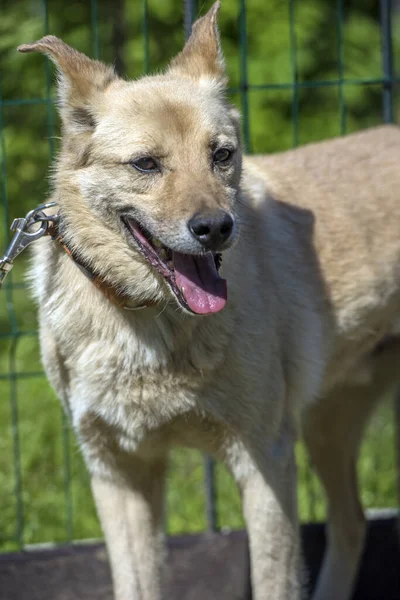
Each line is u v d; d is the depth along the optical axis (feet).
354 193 15.99
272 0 31.27
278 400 14.03
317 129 31.09
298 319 14.65
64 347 13.74
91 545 17.40
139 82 13.30
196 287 12.45
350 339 15.94
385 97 18.81
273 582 14.21
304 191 15.66
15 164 29.14
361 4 33.68
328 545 17.81
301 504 20.39
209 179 12.47
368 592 18.54
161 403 13.48
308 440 17.61
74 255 13.24
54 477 20.15
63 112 13.20
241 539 17.62
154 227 12.36
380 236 15.97
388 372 17.54
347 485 17.56
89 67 13.16
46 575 17.17
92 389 13.60
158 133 12.46
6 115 29.84
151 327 13.24
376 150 16.80
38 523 18.86
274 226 14.83
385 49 18.84
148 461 14.69
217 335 13.28
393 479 20.67
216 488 19.61
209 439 14.05
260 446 13.94
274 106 31.12
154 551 14.89
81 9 30.01
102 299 13.35
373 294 15.87
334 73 31.45
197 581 17.60
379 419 22.62
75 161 13.03
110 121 12.75
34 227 14.39
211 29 13.88
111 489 14.64
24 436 21.53
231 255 13.44
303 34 31.12
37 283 14.07
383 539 18.54
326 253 15.39
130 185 12.56
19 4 30.30
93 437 14.17
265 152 30.17
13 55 29.04
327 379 16.16
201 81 13.62
